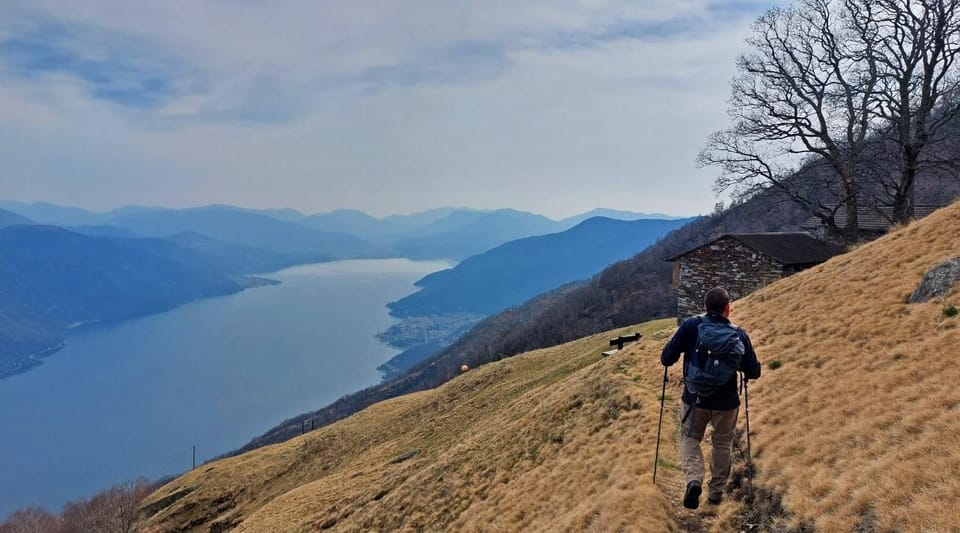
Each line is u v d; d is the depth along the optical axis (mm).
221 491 63562
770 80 38938
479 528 17438
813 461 10281
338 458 53219
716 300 9523
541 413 24859
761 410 13523
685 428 9609
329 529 30594
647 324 44375
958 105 32688
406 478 31844
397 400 68000
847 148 36594
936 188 48594
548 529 13742
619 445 15914
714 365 8922
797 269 33656
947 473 7727
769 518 9594
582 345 46875
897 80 34406
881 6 34781
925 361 11539
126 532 67688
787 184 38938
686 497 8914
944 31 32312
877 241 22734
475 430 33562
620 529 10648
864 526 7852
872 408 10836
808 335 16906
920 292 14945
